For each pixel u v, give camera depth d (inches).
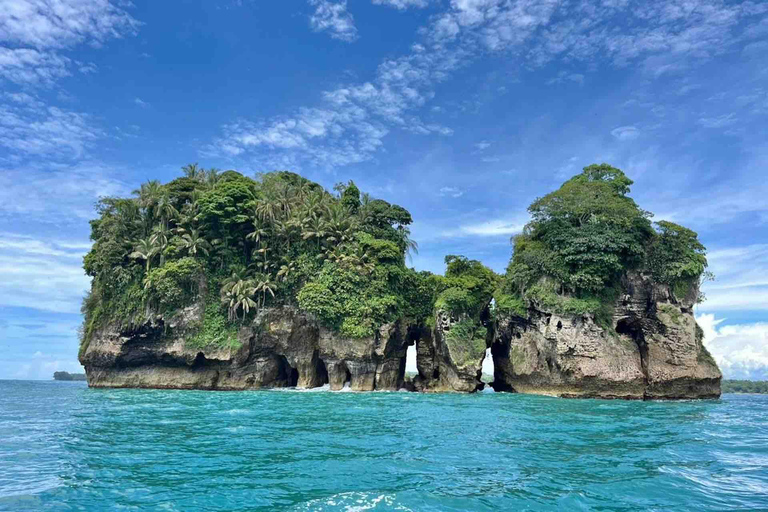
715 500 419.2
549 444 669.3
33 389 2162.9
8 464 526.6
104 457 561.3
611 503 407.5
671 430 834.8
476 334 2018.9
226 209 2110.0
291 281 2095.2
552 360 1831.9
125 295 2070.6
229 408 1104.8
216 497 410.0
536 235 2092.8
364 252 2135.8
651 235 1936.5
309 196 2401.6
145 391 1828.2
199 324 2022.6
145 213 2218.3
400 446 637.9
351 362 1975.9
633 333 1932.8
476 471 506.0
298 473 489.7
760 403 1704.0
